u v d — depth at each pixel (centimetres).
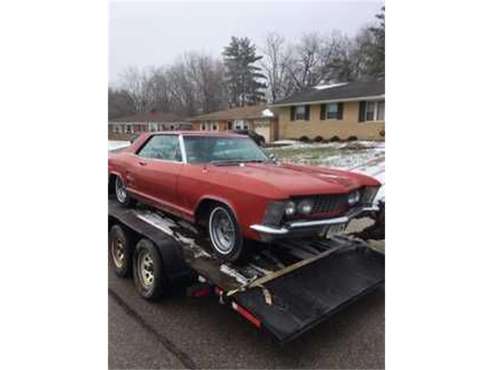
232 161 392
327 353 254
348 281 299
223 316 300
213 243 325
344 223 318
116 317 296
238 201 293
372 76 2964
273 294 260
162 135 420
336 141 2041
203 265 306
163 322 290
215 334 274
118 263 388
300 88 3744
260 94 3991
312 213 297
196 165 362
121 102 4084
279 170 351
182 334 273
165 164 392
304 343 266
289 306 250
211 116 3058
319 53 3575
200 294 287
